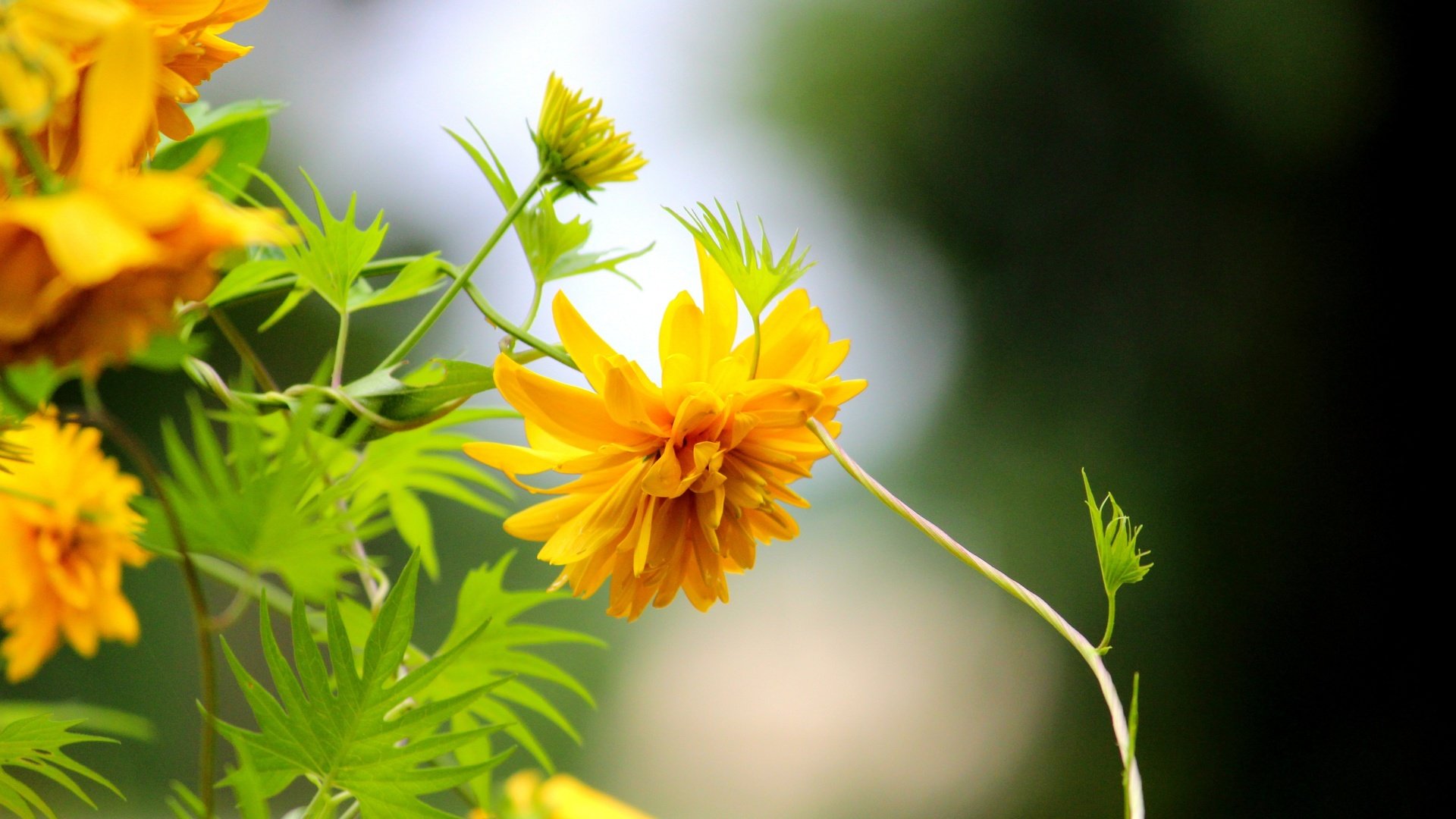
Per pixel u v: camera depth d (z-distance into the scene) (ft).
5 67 2.78
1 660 3.20
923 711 17.26
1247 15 18.88
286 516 2.85
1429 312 18.35
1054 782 16.90
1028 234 20.49
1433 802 16.47
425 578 13.10
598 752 14.90
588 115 3.23
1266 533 17.89
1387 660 17.35
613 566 3.11
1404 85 18.70
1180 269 19.52
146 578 9.13
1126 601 17.49
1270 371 18.75
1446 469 17.71
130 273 2.77
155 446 10.55
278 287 3.19
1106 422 18.93
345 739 2.99
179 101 3.02
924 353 20.62
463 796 3.24
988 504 18.66
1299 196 19.26
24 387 2.81
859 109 20.48
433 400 3.12
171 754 8.47
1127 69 19.88
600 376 3.08
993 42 20.34
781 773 16.31
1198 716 16.97
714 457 3.08
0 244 2.77
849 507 18.84
